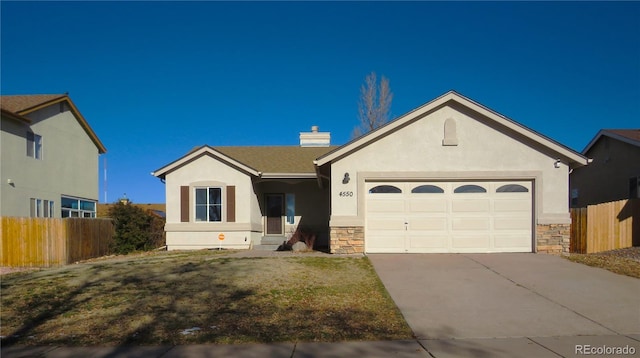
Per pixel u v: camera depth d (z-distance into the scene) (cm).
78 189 2477
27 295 1017
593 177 2452
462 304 937
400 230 1545
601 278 1159
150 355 672
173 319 838
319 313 872
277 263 1346
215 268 1273
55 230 1678
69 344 728
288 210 2253
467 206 1546
